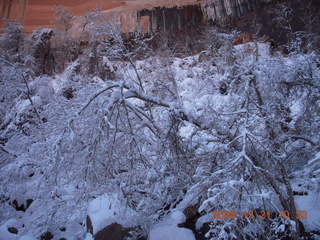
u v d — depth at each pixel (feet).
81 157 18.66
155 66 28.68
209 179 15.57
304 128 20.79
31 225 22.58
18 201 25.62
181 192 21.27
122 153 19.61
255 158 16.30
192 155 21.01
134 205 20.85
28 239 20.02
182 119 20.71
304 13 37.29
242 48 26.71
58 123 19.21
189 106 21.40
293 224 14.19
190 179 20.75
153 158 21.47
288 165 20.10
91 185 18.90
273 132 17.89
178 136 20.77
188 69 33.04
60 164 17.63
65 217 21.99
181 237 17.66
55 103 21.03
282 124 20.17
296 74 20.29
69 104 20.49
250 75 18.62
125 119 20.10
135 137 19.38
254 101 18.61
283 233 16.03
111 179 19.61
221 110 20.65
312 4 38.86
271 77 19.36
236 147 17.94
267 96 19.49
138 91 19.83
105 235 18.72
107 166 18.63
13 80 31.22
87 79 23.66
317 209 18.24
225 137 19.12
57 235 22.21
